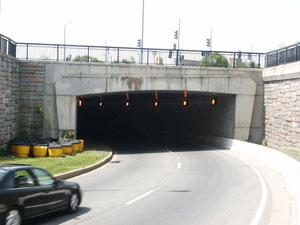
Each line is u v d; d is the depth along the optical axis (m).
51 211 9.26
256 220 9.45
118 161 23.38
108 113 57.03
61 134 28.59
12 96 26.30
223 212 10.38
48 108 28.58
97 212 10.38
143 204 11.45
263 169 19.64
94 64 28.91
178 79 29.88
